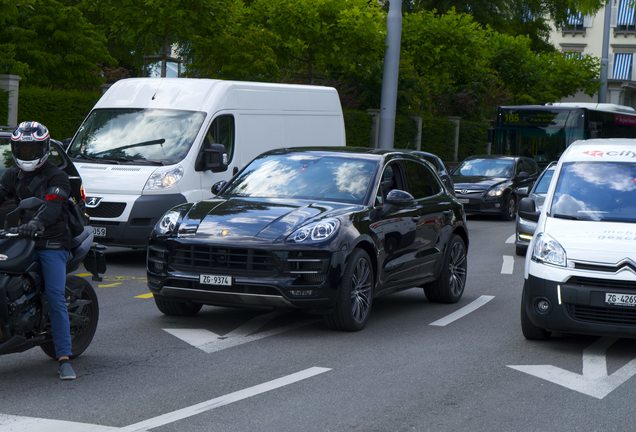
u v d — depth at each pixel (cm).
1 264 902
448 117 5562
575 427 830
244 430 784
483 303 1514
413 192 1426
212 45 3381
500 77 6675
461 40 4859
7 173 943
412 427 810
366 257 1238
